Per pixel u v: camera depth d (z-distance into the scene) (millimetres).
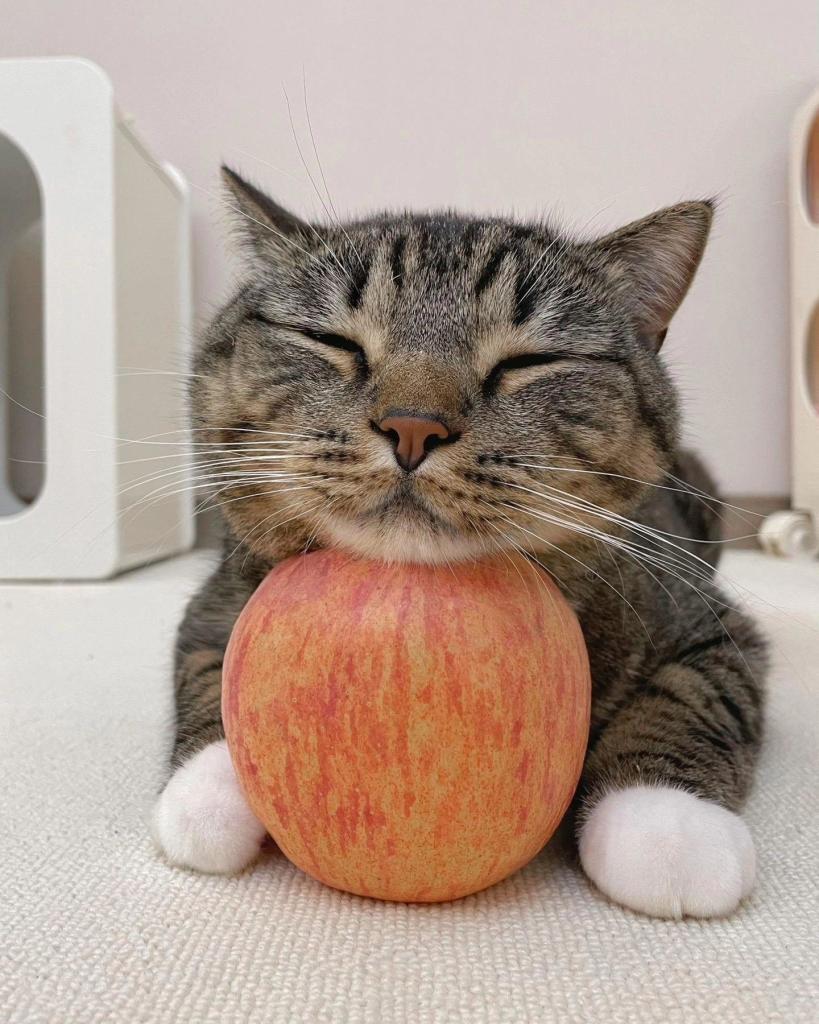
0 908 188
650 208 768
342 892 195
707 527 419
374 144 773
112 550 614
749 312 774
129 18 771
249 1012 152
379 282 237
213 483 240
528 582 198
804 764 280
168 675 340
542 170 771
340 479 206
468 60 763
